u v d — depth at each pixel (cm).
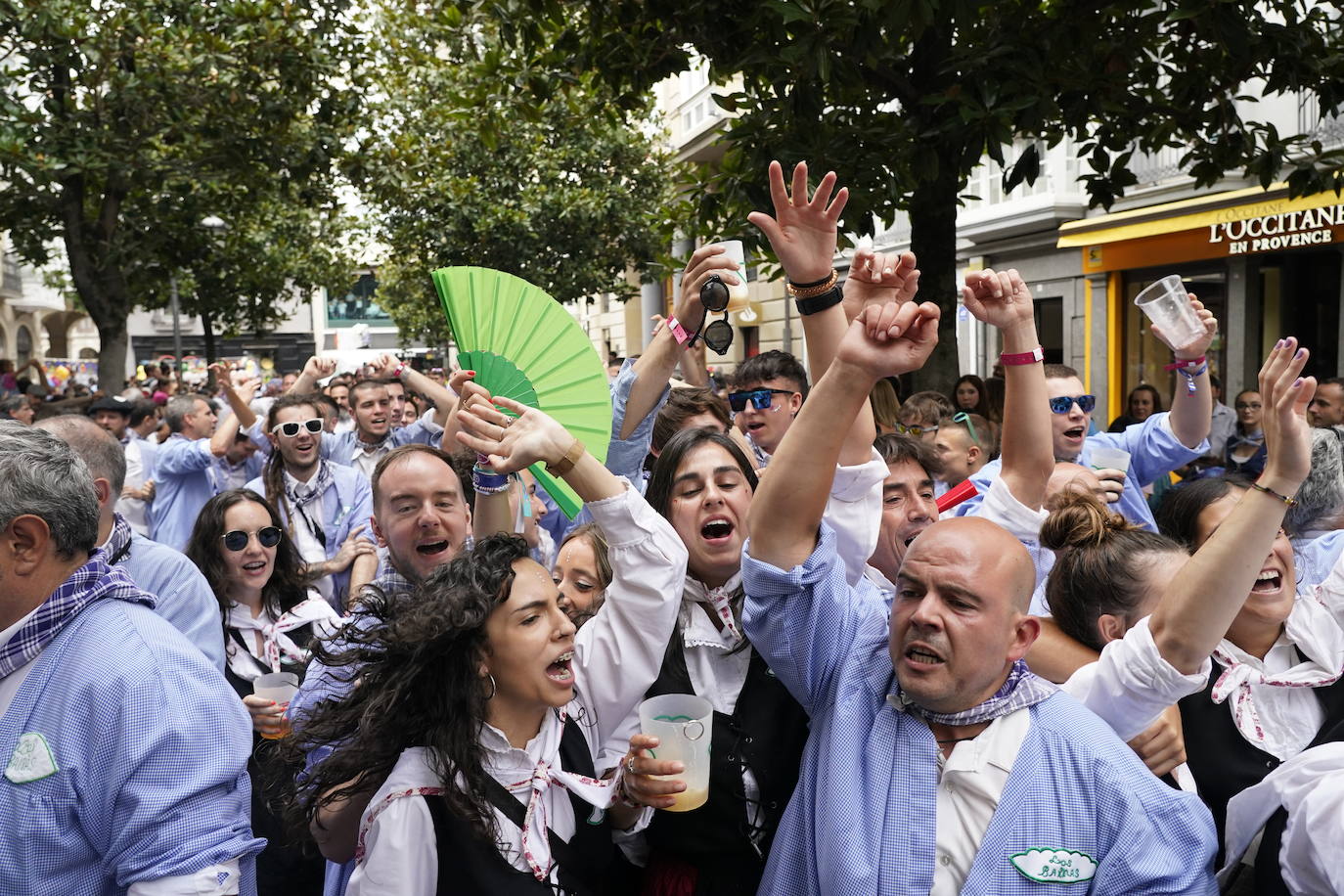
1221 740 262
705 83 2077
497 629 214
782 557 219
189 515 671
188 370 2783
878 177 691
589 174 2098
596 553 350
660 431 460
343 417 1009
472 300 272
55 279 2686
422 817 209
